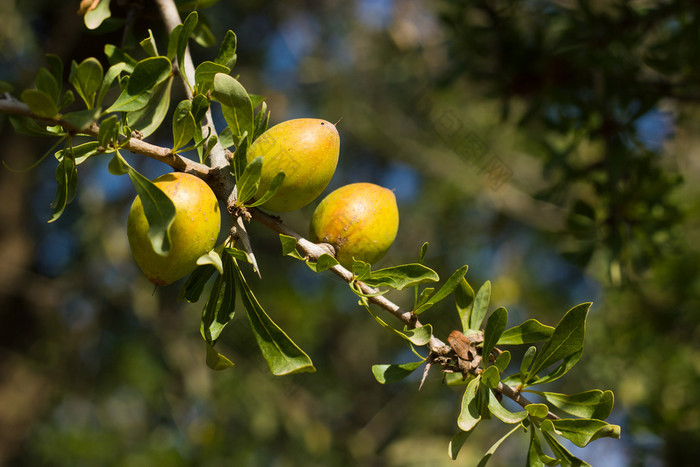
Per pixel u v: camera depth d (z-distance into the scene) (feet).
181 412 22.77
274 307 21.24
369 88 26.68
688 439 12.94
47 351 23.86
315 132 5.95
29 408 23.34
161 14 7.29
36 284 22.61
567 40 11.50
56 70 5.20
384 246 6.44
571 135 12.15
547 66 11.97
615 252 10.83
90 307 23.61
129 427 23.63
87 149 5.30
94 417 24.95
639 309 14.25
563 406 5.57
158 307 21.93
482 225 26.53
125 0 8.39
